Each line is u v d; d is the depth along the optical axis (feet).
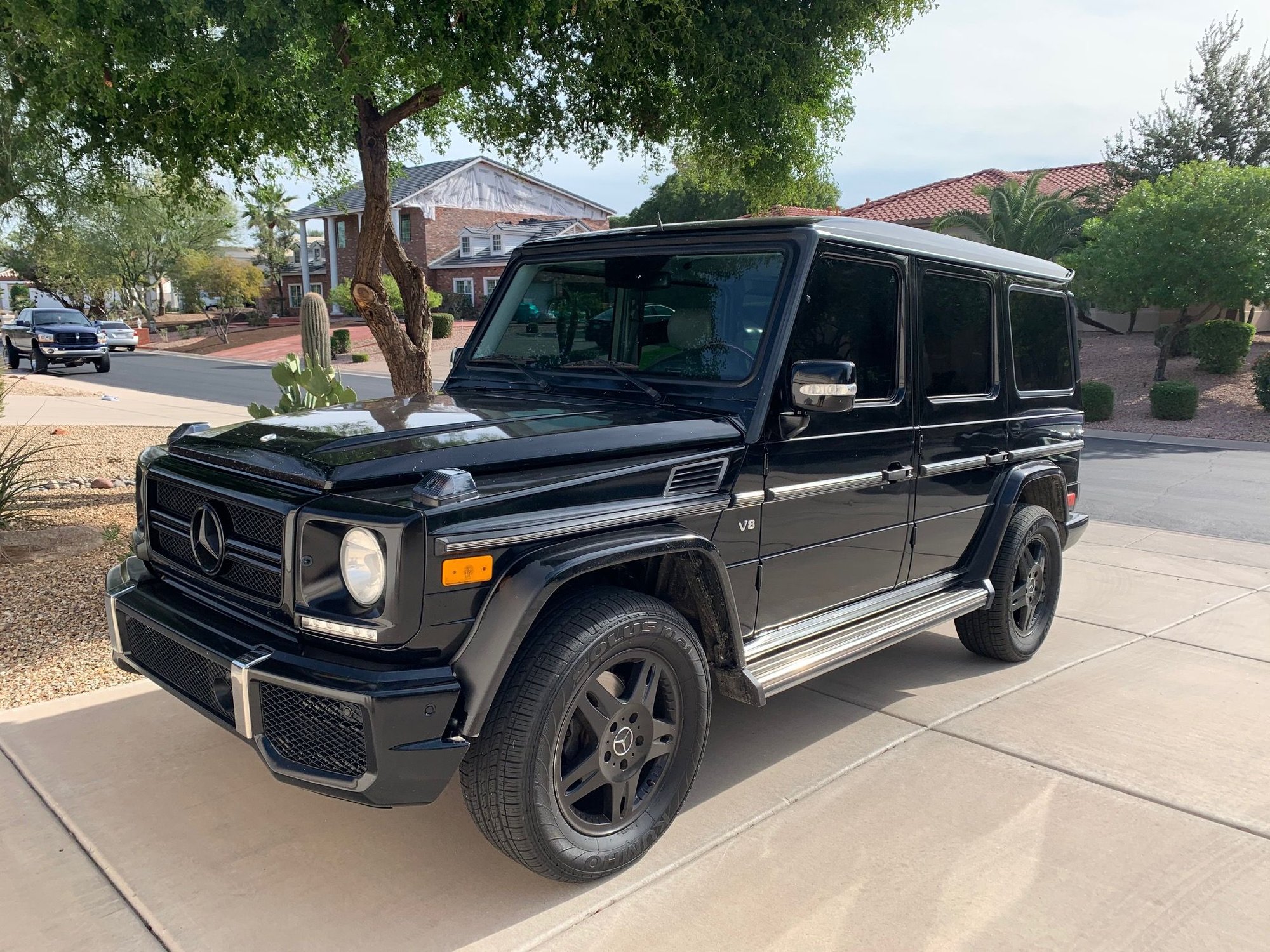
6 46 18.72
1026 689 14.84
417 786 8.02
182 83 17.70
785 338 10.75
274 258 172.04
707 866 9.73
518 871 9.59
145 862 9.56
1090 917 8.96
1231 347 64.90
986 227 84.28
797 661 11.14
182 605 9.62
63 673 14.11
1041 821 10.71
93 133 22.31
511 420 10.29
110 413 51.67
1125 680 15.26
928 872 9.66
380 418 10.39
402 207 146.72
